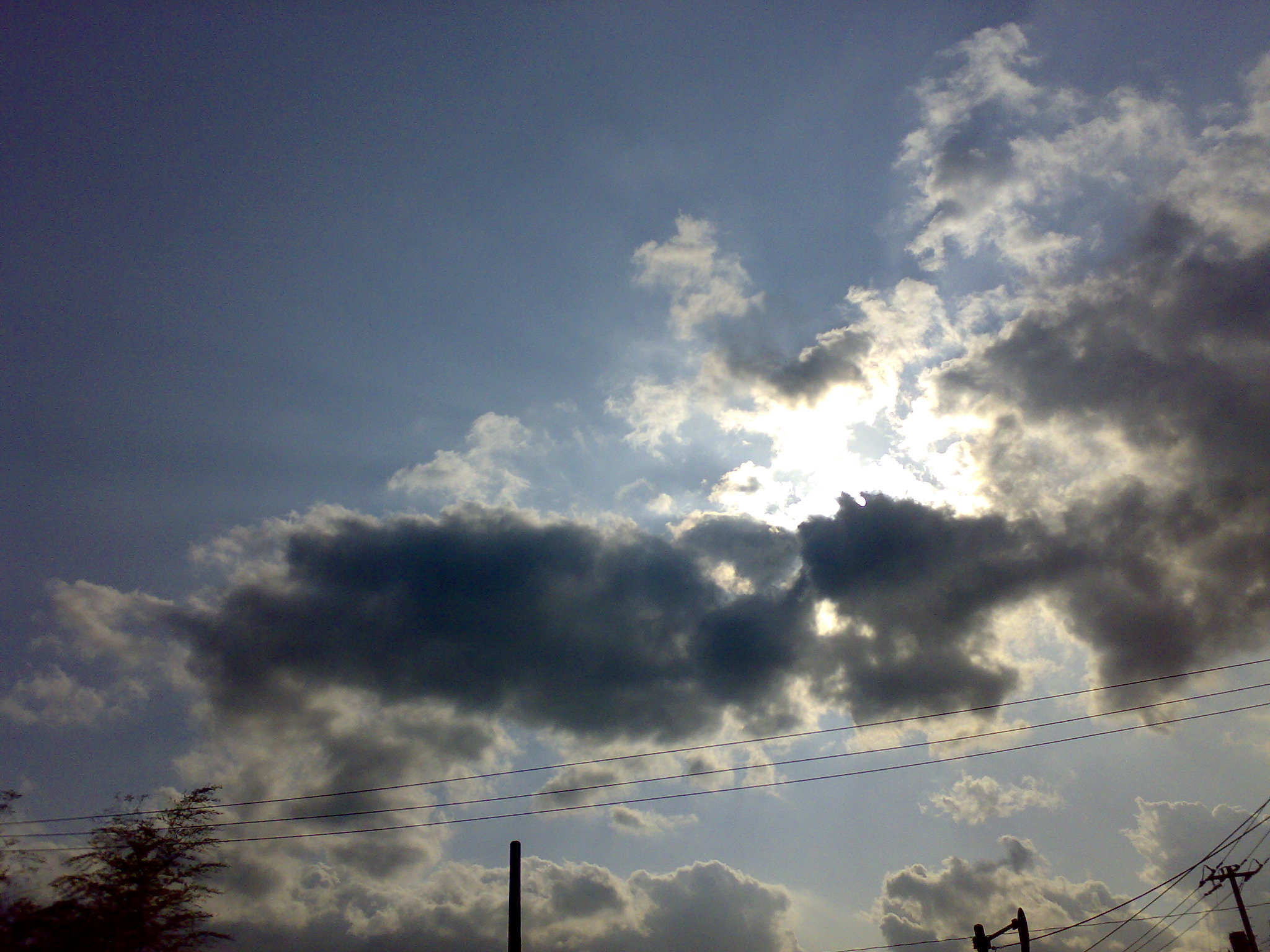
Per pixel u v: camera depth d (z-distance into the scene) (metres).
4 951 31.05
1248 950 52.62
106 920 33.41
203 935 35.50
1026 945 35.22
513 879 36.94
